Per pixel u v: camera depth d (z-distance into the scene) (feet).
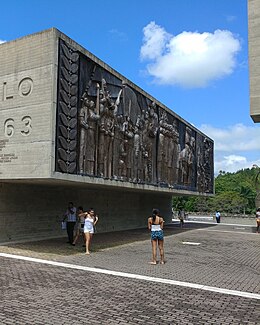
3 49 48.65
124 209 89.92
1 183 52.90
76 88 48.49
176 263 42.04
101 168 55.21
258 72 62.85
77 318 21.83
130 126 65.31
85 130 50.62
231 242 67.51
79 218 55.16
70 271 35.65
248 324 21.26
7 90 47.70
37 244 53.83
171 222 124.57
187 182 97.71
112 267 38.40
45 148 43.86
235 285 31.45
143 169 71.36
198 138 108.06
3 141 47.26
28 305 24.16
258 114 62.23
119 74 61.21
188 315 22.75
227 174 316.19
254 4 64.85
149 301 25.73
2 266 37.06
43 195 61.00
